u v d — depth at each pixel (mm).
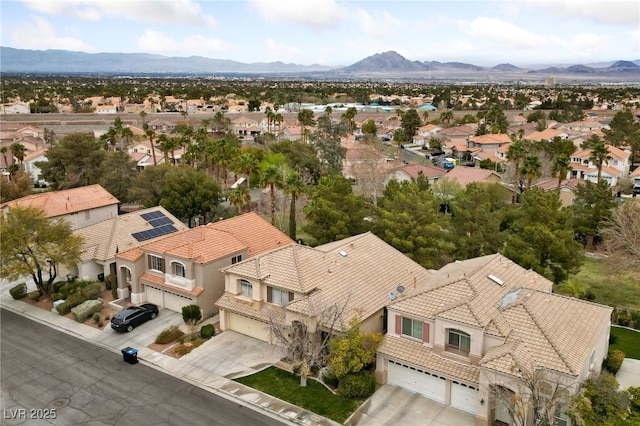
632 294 47469
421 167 88188
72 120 160625
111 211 60844
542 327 27016
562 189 75188
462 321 27250
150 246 42000
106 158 76250
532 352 25703
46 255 43094
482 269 33031
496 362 25172
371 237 42344
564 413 24469
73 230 48188
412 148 140250
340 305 32500
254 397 29234
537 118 170250
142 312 38938
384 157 92875
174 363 33094
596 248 59156
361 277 36438
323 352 31781
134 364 33125
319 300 32594
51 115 160000
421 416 27312
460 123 163750
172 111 196000
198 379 31203
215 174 93812
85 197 59344
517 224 50562
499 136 123125
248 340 35875
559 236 43906
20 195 69125
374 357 31000
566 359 24953
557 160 69500
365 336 29953
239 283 36438
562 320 28484
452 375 27109
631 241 44719
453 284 30516
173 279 39844
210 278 39562
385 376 30219
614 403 24281
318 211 50125
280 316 34156
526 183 84188
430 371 27984
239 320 36812
